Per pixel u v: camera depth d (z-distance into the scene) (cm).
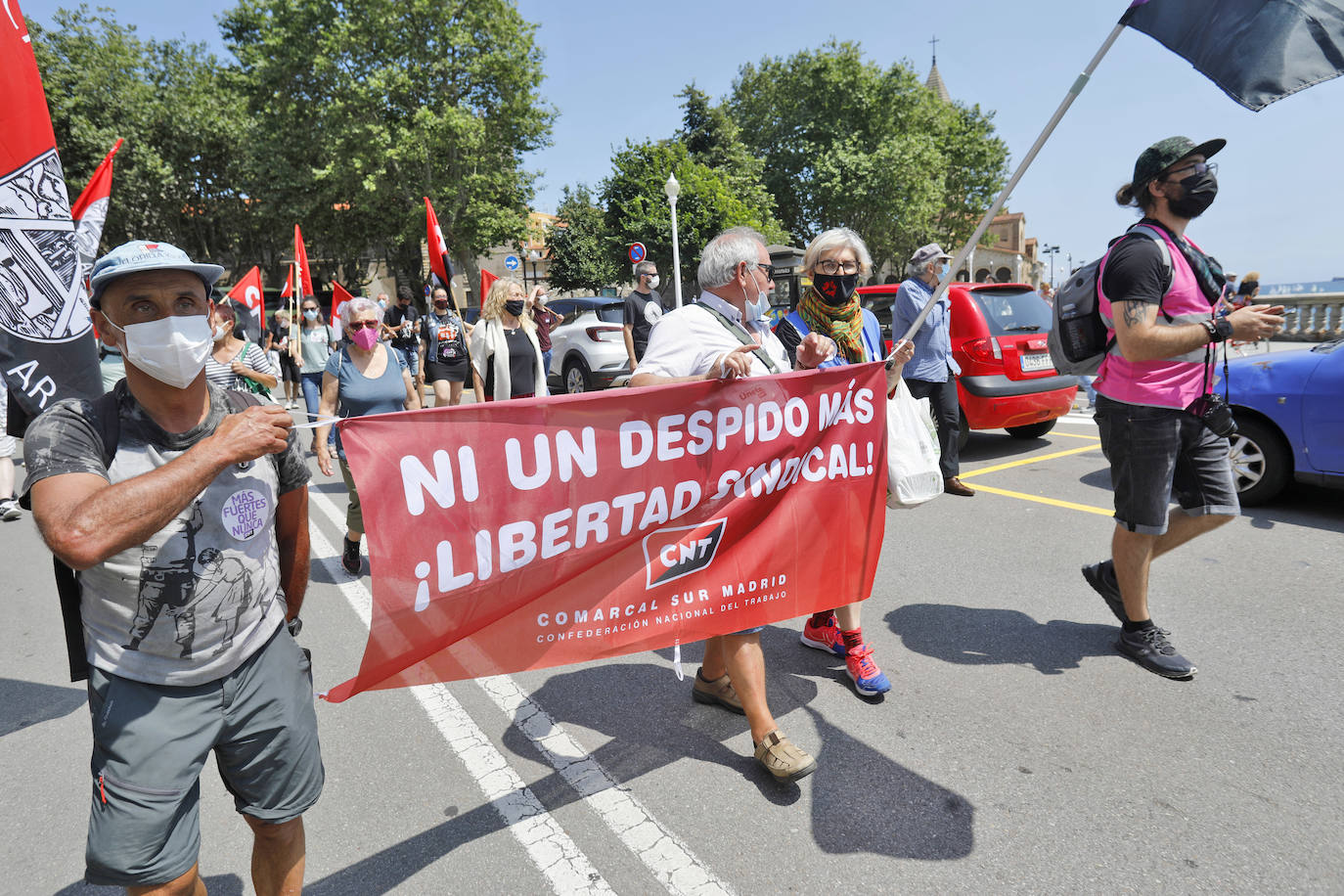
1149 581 402
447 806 245
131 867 143
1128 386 296
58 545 123
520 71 2959
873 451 263
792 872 210
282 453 173
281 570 187
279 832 172
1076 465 679
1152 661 309
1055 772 248
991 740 267
